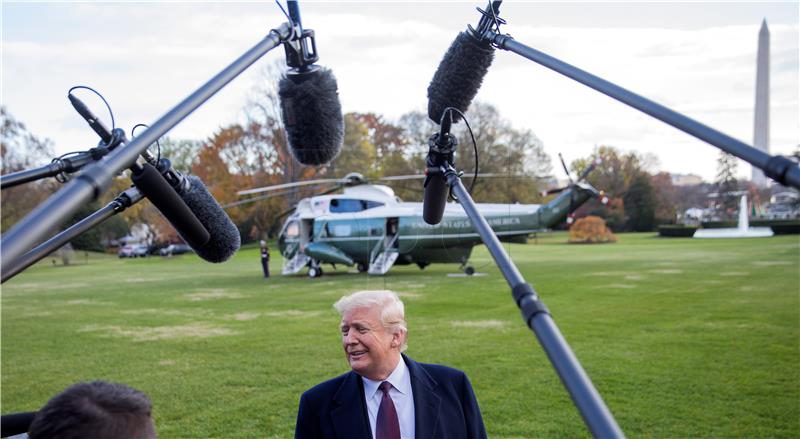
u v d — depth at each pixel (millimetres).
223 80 1778
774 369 7301
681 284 15922
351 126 46688
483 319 11320
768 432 5402
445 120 2232
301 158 2760
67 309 14625
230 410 6410
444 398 2604
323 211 21156
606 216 61406
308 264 21891
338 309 2619
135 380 7711
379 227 20375
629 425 5625
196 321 12109
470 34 2256
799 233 48031
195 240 2078
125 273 27312
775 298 12906
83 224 1803
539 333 1078
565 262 24938
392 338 2545
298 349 9141
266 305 14125
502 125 42688
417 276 20641
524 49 2004
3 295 18516
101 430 1440
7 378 8070
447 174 2168
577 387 943
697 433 5418
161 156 2049
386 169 46906
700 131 1297
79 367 8539
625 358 7984
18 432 2207
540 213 19766
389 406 2516
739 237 47469
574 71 1723
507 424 5750
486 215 19547
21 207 41656
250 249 44062
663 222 61781
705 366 7508
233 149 44031
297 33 2482
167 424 6047
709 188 79438
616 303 12828
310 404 2627
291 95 2596
